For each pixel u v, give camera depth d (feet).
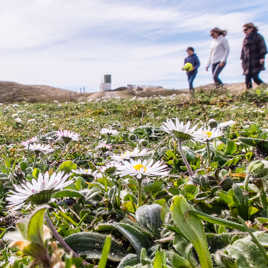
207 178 6.00
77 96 91.66
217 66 40.45
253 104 29.17
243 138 8.48
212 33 39.68
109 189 6.07
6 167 9.18
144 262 3.19
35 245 2.06
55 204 6.18
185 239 3.42
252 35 36.88
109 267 4.09
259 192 4.98
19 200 3.43
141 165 5.12
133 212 5.36
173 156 9.68
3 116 29.37
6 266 3.79
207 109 26.89
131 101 39.45
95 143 14.66
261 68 37.55
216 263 3.34
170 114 26.76
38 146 9.84
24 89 110.93
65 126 21.50
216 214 5.01
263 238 3.16
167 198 5.75
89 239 4.07
